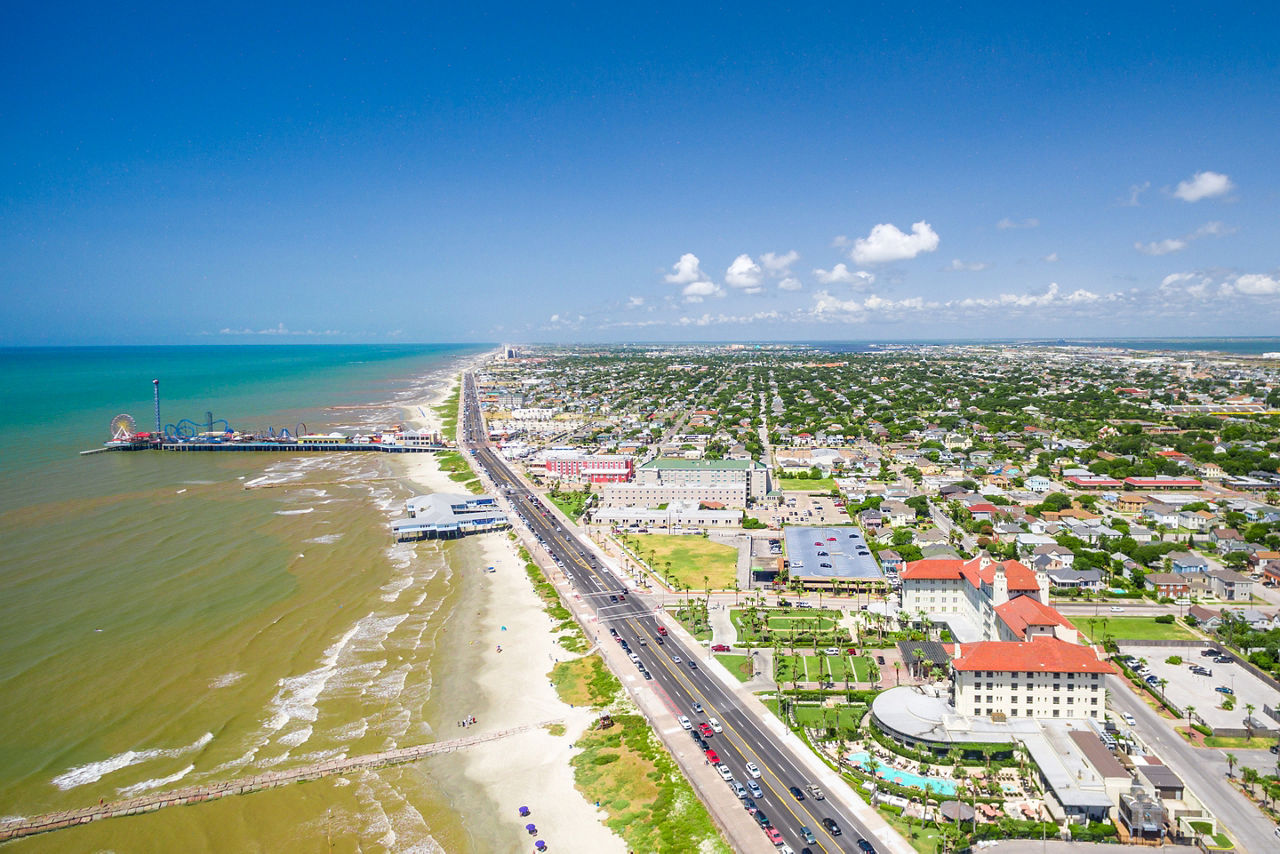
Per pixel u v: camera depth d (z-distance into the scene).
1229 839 128.25
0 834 137.12
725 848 131.12
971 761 152.62
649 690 188.12
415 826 141.75
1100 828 130.00
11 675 196.38
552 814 144.88
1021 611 187.75
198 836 138.38
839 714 173.88
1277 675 189.12
